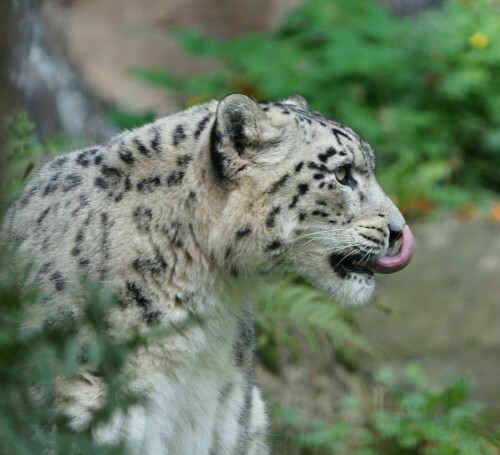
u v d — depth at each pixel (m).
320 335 18.80
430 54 30.30
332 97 27.92
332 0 30.11
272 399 17.45
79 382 11.04
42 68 21.83
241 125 12.18
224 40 33.31
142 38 33.31
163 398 11.95
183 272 12.00
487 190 28.50
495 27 30.84
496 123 29.42
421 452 17.69
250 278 12.57
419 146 28.11
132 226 11.88
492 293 22.91
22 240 12.02
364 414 18.41
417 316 22.16
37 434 8.23
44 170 12.77
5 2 7.59
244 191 12.21
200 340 12.12
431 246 24.62
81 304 11.34
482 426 17.48
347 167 12.74
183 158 12.21
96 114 23.42
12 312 7.99
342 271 13.08
